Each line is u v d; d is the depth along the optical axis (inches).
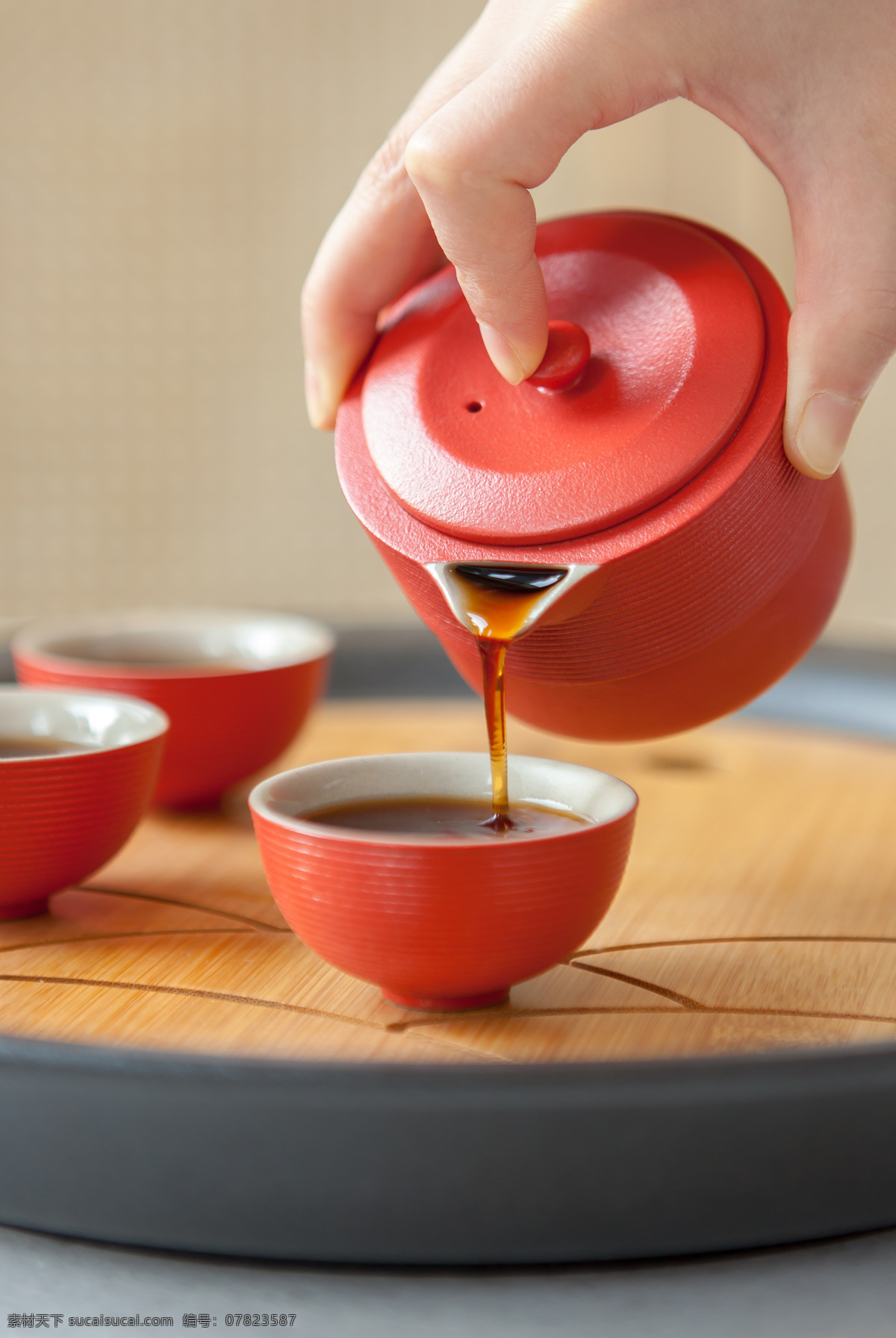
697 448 17.2
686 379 17.5
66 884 19.0
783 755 23.6
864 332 17.4
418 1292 15.9
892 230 17.5
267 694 21.1
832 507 18.3
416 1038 17.3
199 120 42.6
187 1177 15.8
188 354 43.9
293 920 17.2
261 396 44.4
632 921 19.2
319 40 42.4
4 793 18.4
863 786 22.5
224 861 20.5
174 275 43.4
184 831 21.3
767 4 17.7
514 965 17.0
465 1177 15.7
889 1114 15.8
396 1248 15.9
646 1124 15.6
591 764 23.2
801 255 17.9
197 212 43.1
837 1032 17.4
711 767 23.2
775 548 17.6
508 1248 15.9
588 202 43.3
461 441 17.7
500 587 17.1
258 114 42.7
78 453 44.1
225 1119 15.6
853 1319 15.7
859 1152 15.9
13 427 43.8
